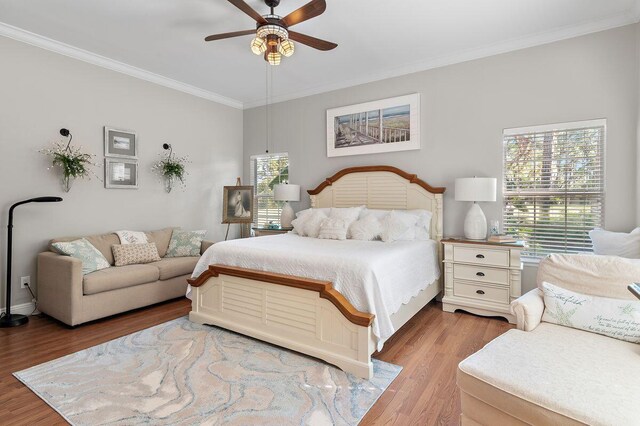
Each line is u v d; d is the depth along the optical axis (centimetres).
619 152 304
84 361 241
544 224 342
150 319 331
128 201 425
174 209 479
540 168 343
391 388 207
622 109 302
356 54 379
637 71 294
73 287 301
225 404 190
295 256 262
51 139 354
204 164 518
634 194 297
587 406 116
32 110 340
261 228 511
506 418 132
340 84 467
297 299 251
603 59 309
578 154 324
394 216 362
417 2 278
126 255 372
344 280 236
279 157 543
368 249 291
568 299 191
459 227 387
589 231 310
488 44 356
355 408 186
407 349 261
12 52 326
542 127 338
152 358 246
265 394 199
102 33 332
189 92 493
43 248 350
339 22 309
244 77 453
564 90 327
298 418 178
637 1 277
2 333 294
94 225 390
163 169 460
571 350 157
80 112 376
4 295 324
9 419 177
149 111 445
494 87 363
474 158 376
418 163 411
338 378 218
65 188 365
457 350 259
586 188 321
